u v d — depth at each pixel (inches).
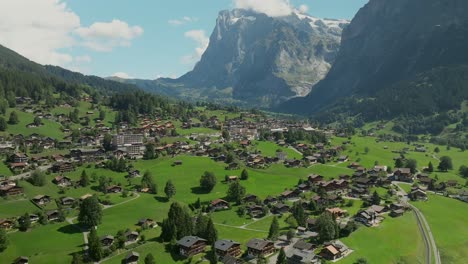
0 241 6574.8
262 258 6205.7
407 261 6702.8
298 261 6254.9
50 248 6702.8
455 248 7500.0
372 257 6614.2
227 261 6087.6
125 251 6584.6
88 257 6299.2
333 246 6520.7
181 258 6392.7
